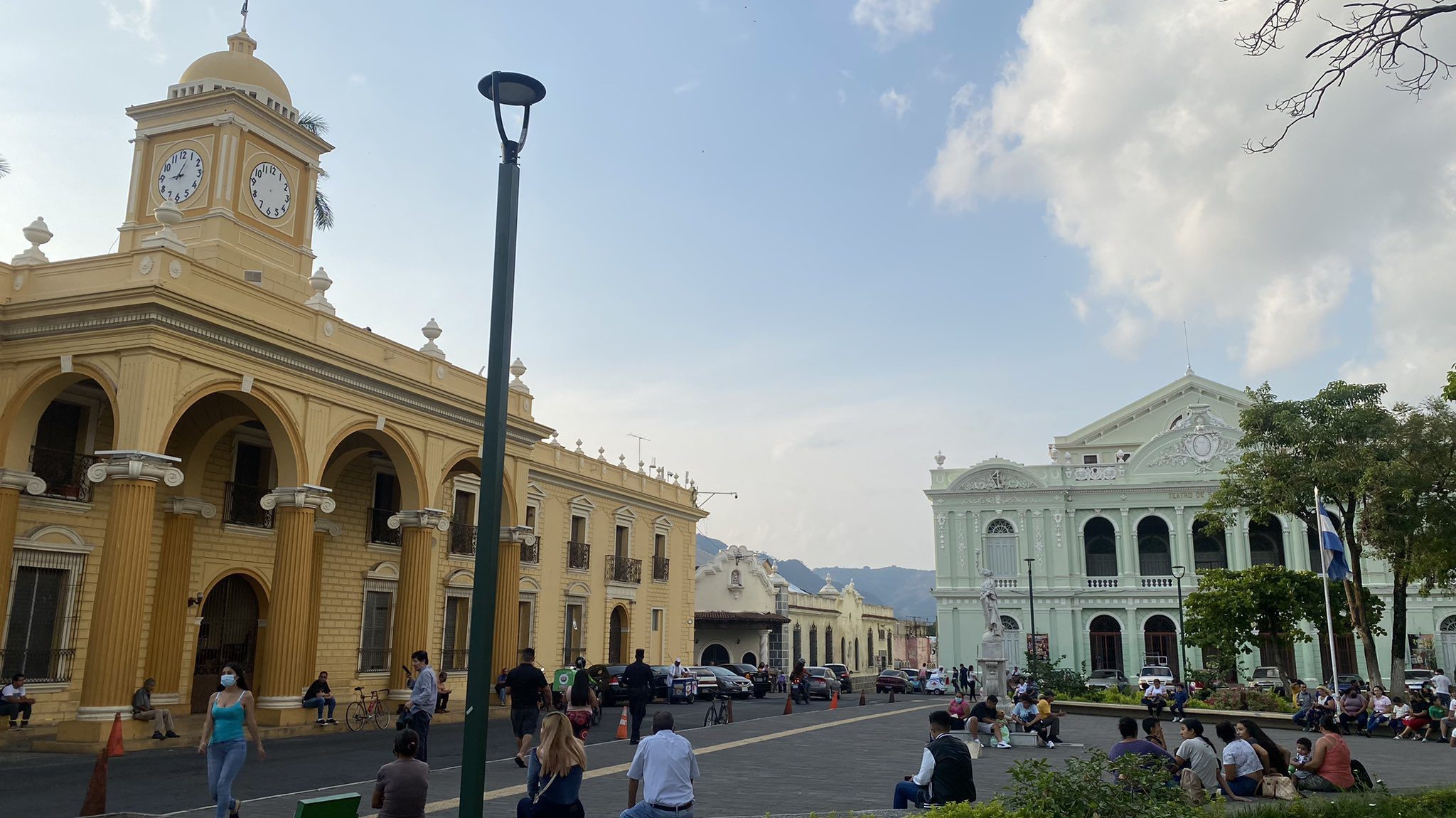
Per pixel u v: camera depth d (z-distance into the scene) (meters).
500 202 8.30
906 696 48.81
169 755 17.42
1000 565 57.69
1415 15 8.91
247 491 24.77
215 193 24.38
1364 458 32.66
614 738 21.14
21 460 19.73
